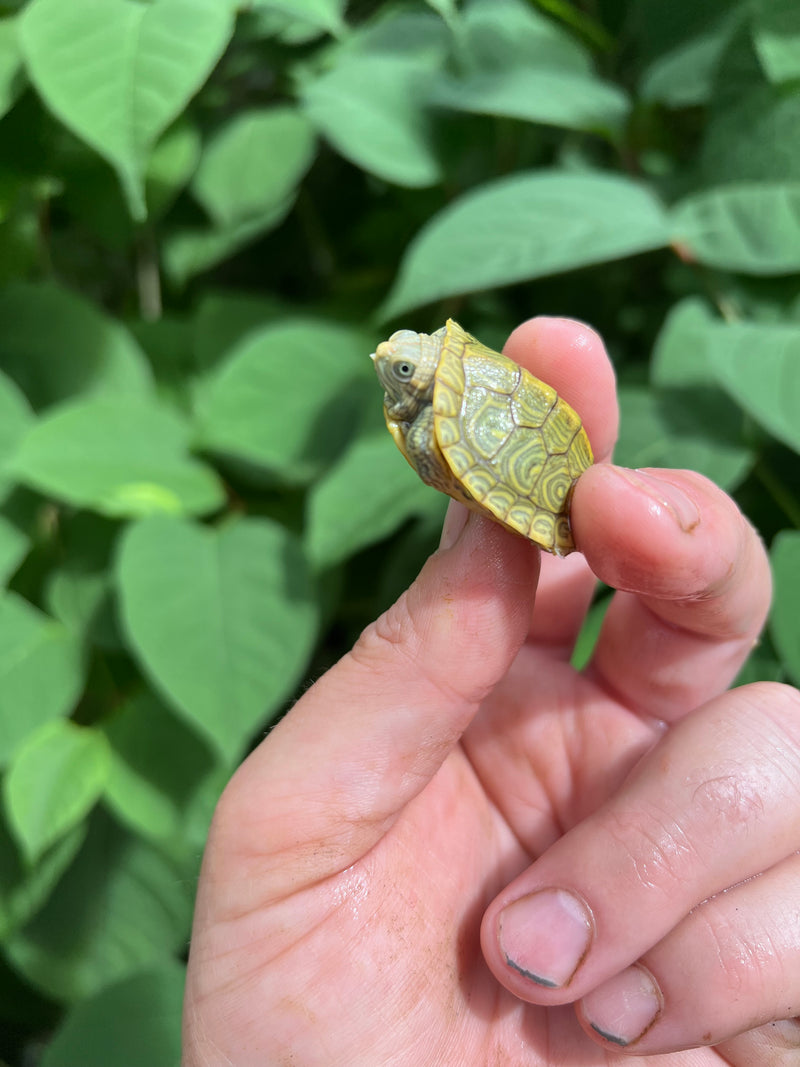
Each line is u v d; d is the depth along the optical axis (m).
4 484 0.20
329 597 0.20
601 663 0.16
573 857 0.13
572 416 0.14
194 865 0.19
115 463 0.20
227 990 0.12
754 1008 0.12
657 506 0.12
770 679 0.17
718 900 0.13
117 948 0.20
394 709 0.12
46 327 0.21
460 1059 0.13
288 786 0.12
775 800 0.12
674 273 0.22
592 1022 0.13
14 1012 0.23
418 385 0.14
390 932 0.13
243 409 0.20
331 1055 0.12
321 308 0.25
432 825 0.14
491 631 0.12
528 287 0.24
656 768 0.13
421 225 0.24
